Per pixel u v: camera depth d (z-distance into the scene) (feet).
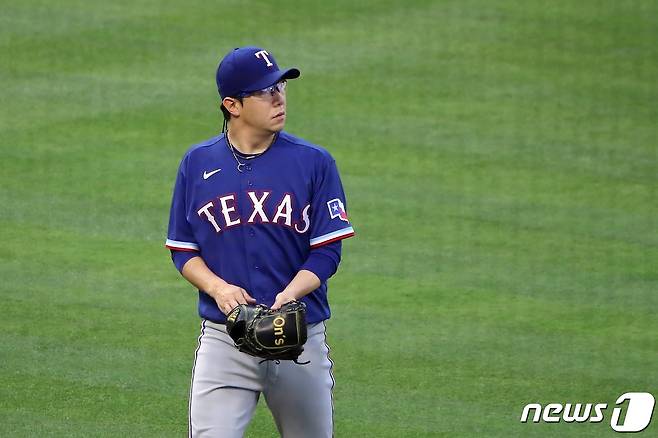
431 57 162.40
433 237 110.52
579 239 110.52
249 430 76.23
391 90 150.61
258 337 55.52
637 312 95.09
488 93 151.12
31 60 156.76
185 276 59.67
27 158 127.75
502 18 178.19
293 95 147.74
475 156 131.34
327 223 58.59
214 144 59.41
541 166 129.08
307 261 58.70
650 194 121.80
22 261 103.81
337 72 155.74
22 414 77.20
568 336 90.63
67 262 103.96
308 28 171.42
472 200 119.55
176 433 75.31
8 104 142.92
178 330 91.20
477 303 96.63
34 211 114.93
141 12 175.11
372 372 84.33
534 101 148.97
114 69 154.71
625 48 168.45
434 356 86.94
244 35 167.63
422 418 77.71
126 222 113.19
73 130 135.74
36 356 85.92
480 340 89.71
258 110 57.52
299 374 58.85
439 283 100.63
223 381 58.65
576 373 84.38
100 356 86.33
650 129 140.77
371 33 170.40
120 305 95.55
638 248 108.47
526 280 101.40
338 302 96.53
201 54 160.15
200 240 59.36
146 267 103.55
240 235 58.54
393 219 114.32
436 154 131.44
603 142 136.56
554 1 186.39
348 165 127.65
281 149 58.80
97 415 77.41
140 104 143.64
